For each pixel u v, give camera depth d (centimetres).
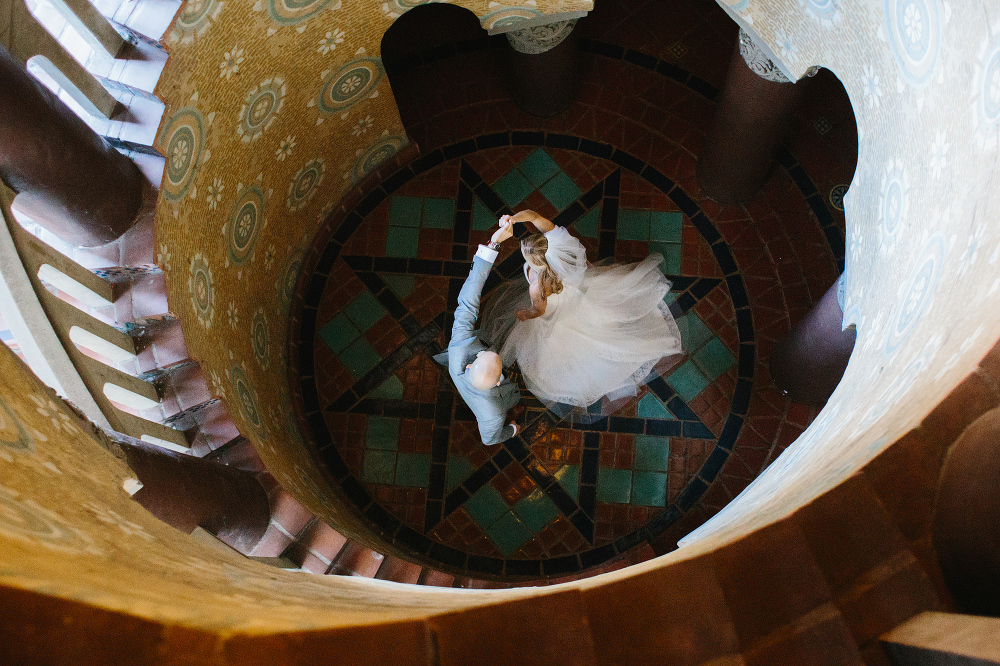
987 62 263
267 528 462
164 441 438
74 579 127
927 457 199
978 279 240
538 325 643
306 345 711
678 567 193
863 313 397
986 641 158
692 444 672
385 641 154
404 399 698
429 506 673
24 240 337
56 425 248
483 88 759
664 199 725
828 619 190
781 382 660
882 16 339
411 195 741
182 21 371
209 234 506
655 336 662
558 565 652
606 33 763
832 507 199
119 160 387
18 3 321
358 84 586
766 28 458
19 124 306
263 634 132
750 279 701
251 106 489
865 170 406
